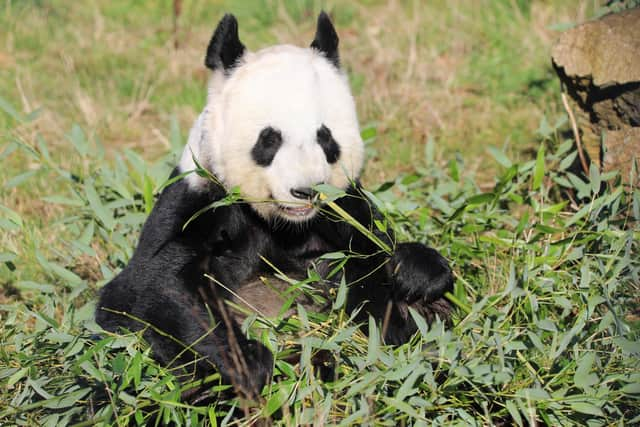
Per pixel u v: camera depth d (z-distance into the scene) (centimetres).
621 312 948
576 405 826
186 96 1981
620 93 1198
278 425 830
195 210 935
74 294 1025
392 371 822
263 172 908
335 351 864
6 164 1620
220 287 956
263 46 2244
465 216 1198
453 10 2350
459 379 840
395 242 1009
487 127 1770
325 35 1004
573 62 1249
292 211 931
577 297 970
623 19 1236
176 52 2209
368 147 1608
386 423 807
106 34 2380
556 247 1016
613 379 848
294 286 870
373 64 2080
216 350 839
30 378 880
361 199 1002
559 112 1775
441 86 1964
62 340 915
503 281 1041
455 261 1111
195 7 2547
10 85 1988
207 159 945
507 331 902
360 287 1002
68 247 1278
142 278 912
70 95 1964
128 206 1258
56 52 2238
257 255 998
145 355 866
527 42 2112
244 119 903
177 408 840
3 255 1082
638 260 982
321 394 820
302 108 885
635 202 984
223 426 820
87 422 820
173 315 874
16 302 1150
